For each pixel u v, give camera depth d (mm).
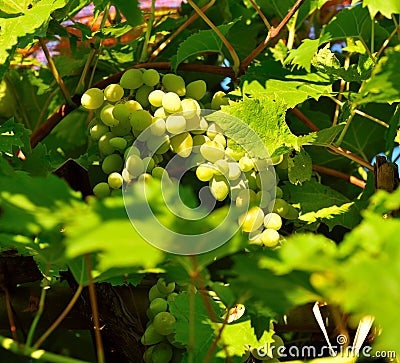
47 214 421
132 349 660
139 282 630
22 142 747
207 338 590
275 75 768
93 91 699
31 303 707
